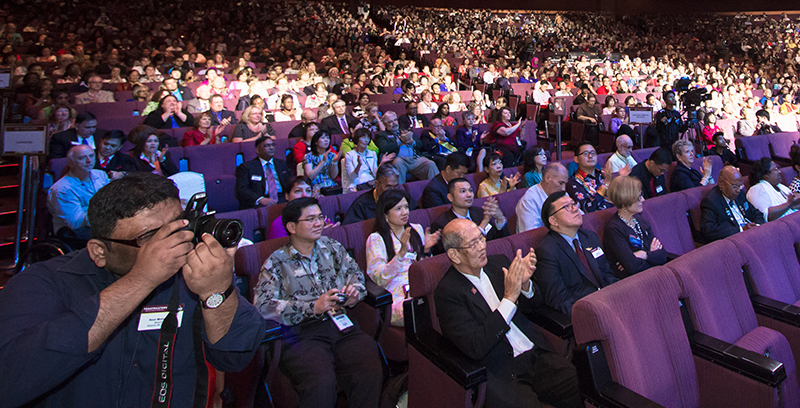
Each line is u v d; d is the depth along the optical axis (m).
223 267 0.92
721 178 3.26
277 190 4.27
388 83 10.05
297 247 2.11
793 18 19.86
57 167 3.81
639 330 1.59
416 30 17.83
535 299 2.11
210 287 0.93
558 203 2.21
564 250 2.19
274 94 7.65
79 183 3.11
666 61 15.73
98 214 0.93
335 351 1.96
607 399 1.41
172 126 5.78
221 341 1.01
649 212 3.11
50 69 8.57
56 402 0.98
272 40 14.18
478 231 1.88
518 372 1.87
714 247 2.02
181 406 1.02
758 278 2.09
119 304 0.85
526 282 2.05
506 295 1.74
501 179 3.92
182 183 3.22
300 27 15.66
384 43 15.72
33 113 5.22
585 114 8.10
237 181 4.12
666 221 3.19
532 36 19.28
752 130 7.45
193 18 14.38
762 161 3.66
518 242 2.32
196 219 0.94
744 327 1.93
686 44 19.28
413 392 1.90
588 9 21.34
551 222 2.24
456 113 7.49
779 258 2.26
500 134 5.96
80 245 3.11
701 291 1.81
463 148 5.96
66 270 0.99
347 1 18.80
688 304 1.78
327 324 2.02
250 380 1.82
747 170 6.19
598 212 2.83
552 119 8.05
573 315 1.53
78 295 0.98
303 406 1.73
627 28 21.06
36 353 0.82
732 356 1.58
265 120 6.29
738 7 20.48
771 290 2.11
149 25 13.30
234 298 0.99
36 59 9.01
